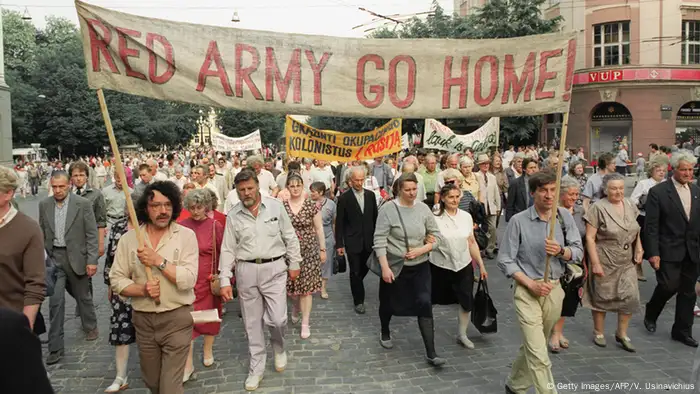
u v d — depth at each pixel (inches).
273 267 184.7
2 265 136.3
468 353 209.9
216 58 164.1
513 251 164.9
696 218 211.8
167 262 143.2
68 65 2087.8
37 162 1411.2
